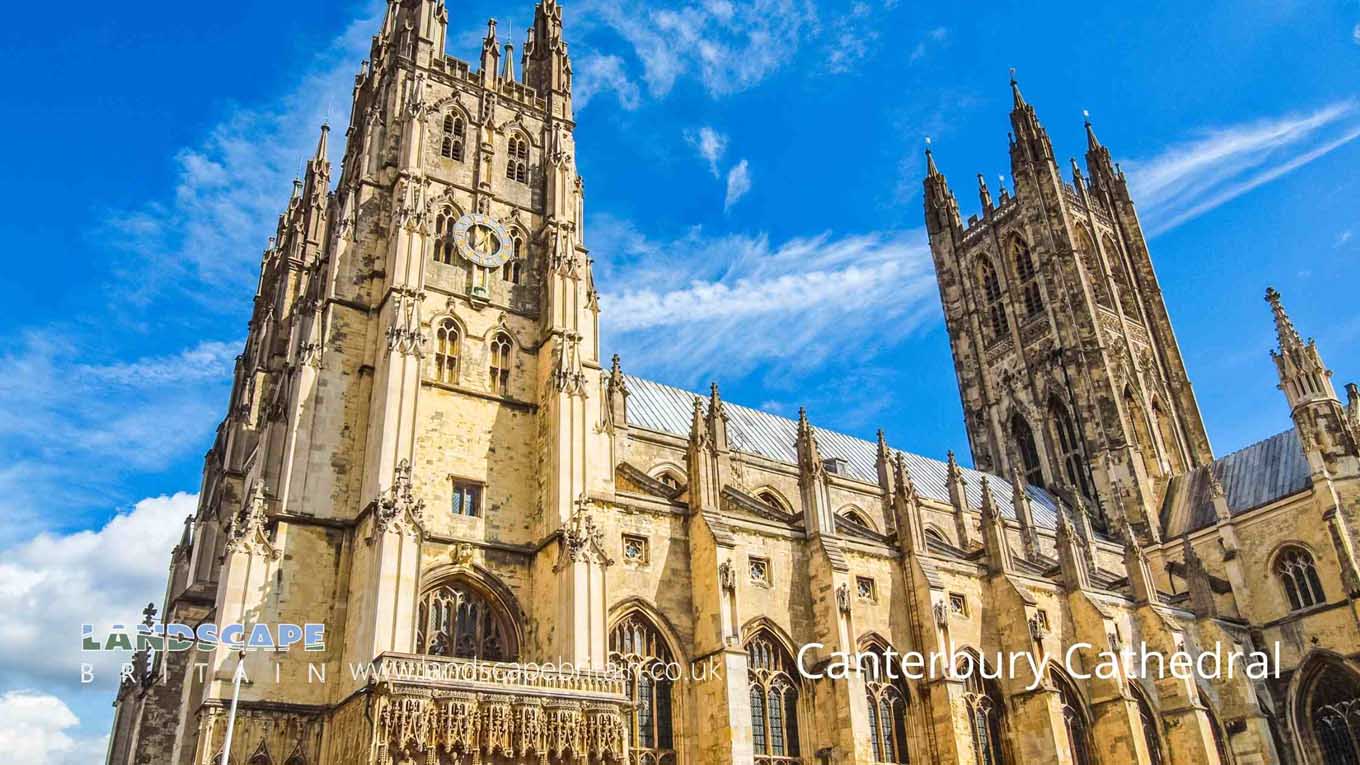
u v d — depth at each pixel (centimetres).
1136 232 14738
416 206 6744
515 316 6969
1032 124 14275
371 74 8219
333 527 5797
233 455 7662
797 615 6631
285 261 8850
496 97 7850
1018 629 7538
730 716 5766
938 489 11338
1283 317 10588
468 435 6331
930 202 15600
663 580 6272
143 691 6769
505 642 5891
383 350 6216
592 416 6844
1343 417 9988
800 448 7275
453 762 4706
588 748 5100
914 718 6825
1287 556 10050
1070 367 12731
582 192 7875
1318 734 9369
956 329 14600
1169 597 9925
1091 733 7856
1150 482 12088
